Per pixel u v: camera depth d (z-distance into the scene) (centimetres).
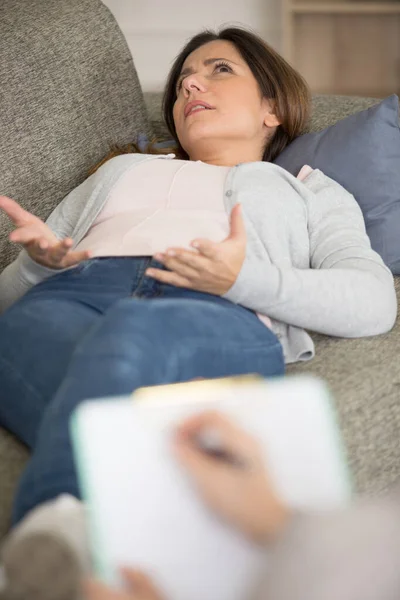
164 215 155
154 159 170
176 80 204
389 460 134
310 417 89
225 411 89
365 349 143
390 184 179
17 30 189
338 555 73
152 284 140
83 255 136
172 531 84
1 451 124
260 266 138
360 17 376
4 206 141
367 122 183
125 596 82
